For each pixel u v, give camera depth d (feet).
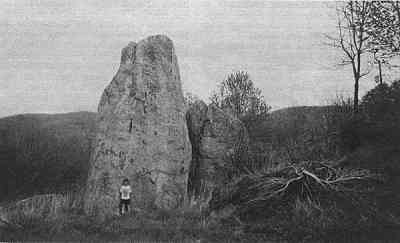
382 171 61.26
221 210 60.75
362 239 49.39
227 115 83.61
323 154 71.61
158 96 71.92
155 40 74.69
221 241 49.90
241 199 61.62
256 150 82.17
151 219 59.36
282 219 55.06
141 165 68.69
